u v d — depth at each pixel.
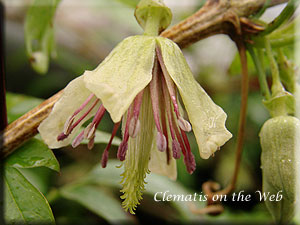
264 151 0.11
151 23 0.11
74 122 0.10
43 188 0.16
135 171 0.10
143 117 0.10
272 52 0.12
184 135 0.10
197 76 0.22
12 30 0.24
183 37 0.12
